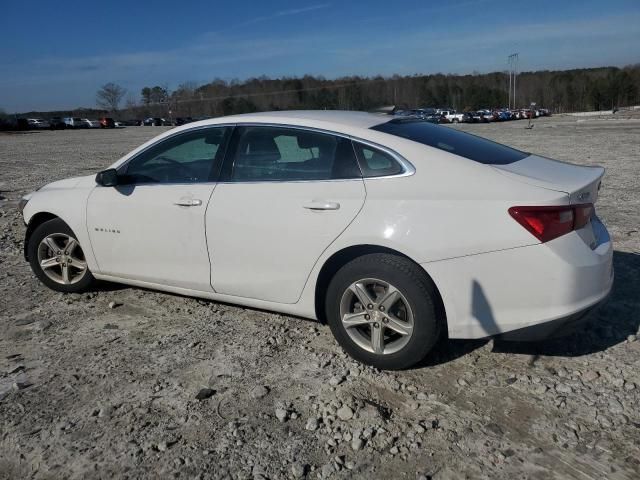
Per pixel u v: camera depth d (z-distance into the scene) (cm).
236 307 463
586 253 321
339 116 397
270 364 366
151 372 358
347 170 360
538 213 312
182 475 264
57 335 416
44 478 264
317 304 378
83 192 473
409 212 334
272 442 286
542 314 317
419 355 339
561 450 276
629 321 416
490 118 6488
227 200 394
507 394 325
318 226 358
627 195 928
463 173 334
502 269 317
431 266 328
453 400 320
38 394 334
